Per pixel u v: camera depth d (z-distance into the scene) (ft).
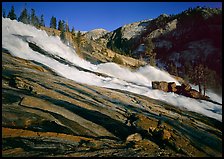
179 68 396.57
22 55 117.60
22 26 186.80
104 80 140.26
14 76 72.64
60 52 182.09
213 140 62.54
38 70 96.02
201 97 143.84
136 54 475.72
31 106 55.72
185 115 89.86
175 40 490.49
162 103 103.09
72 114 58.03
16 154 36.45
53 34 265.34
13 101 56.03
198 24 497.87
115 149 44.01
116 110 69.10
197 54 415.44
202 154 51.26
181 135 59.62
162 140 52.47
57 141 43.91
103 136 51.47
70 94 72.28
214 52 401.29
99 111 64.39
